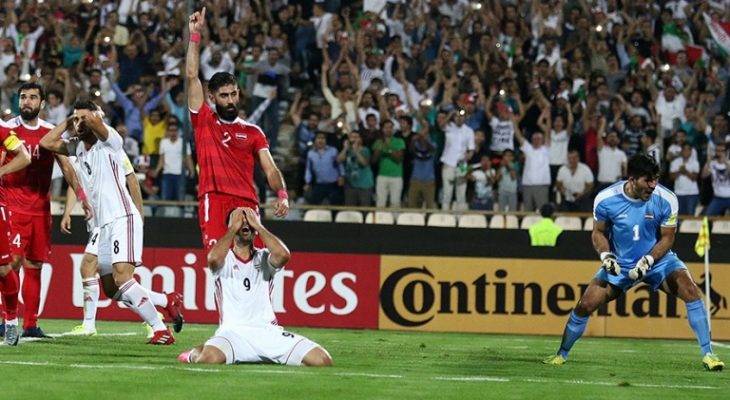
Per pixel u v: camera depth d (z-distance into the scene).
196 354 25.62
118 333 36.69
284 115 57.72
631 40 63.69
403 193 54.44
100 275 31.17
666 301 44.91
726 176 54.94
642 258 28.66
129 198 30.92
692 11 66.19
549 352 34.41
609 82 61.31
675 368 29.73
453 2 63.53
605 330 44.75
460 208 54.31
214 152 28.23
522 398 21.59
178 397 20.30
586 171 54.44
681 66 62.12
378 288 44.91
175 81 55.94
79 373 23.42
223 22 60.78
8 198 32.62
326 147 53.47
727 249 45.78
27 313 33.31
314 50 60.59
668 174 55.69
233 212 26.02
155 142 54.25
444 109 55.44
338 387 22.16
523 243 48.69
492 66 58.34
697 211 55.88
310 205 51.94
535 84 57.84
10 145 29.47
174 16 59.94
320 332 42.34
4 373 23.27
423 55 59.88
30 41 59.94
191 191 53.19
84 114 29.98
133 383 21.92
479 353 33.19
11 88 56.38
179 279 44.75
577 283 45.03
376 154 53.38
